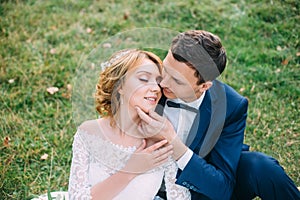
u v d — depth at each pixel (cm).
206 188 256
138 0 539
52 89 426
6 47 472
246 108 273
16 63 455
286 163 355
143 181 257
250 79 437
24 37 489
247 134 382
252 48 471
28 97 418
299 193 262
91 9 532
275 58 459
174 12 517
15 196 331
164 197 267
